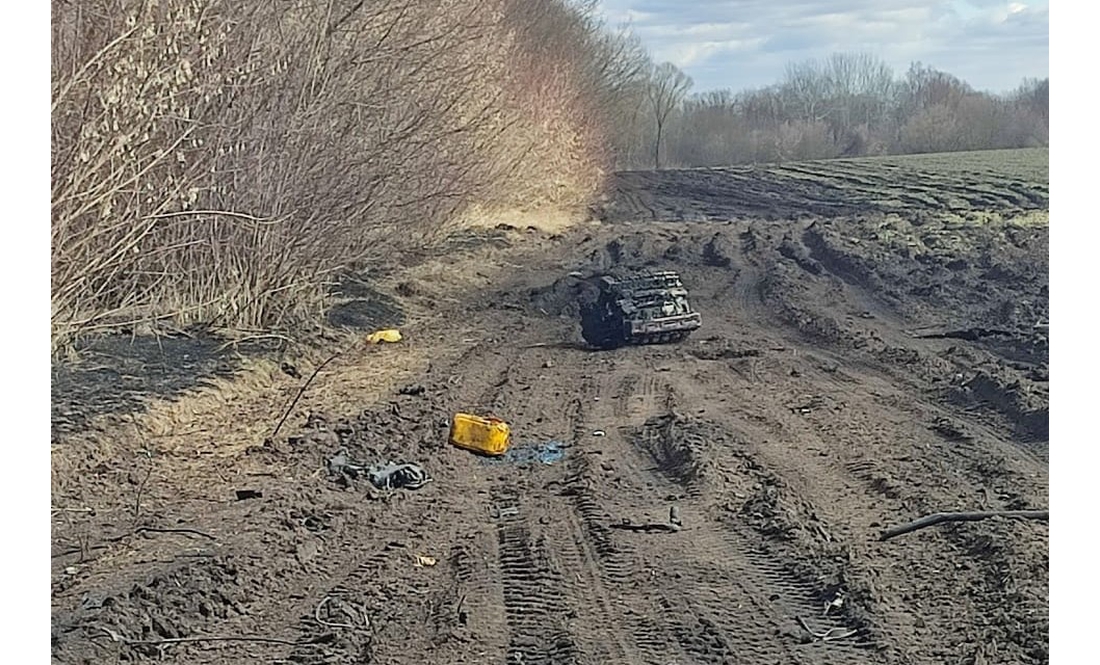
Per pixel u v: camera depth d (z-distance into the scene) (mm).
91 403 13594
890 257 32594
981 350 19969
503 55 33750
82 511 10578
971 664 7602
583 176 55031
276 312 19766
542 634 8297
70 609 8086
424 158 23453
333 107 19406
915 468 12781
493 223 40062
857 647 8078
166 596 8383
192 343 17625
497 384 18594
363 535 10695
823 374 18969
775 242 38062
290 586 9156
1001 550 9656
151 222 14547
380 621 8453
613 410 16781
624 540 10523
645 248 38219
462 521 11320
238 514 10695
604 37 62219
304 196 19125
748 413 16016
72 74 12445
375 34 20922
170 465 12406
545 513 11531
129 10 13070
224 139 17391
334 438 14117
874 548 10188
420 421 15523
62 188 12609
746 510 11414
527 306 27188
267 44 18078
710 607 8844
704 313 26359
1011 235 36062
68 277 13242
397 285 26609
